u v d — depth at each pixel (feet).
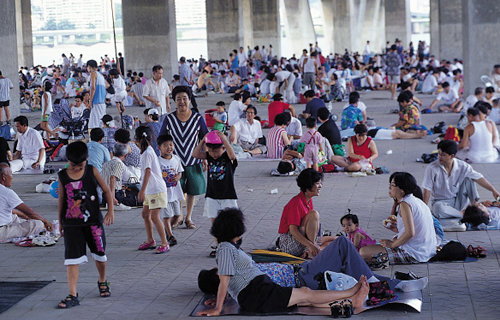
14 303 23.40
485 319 20.86
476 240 29.35
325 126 46.96
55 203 39.45
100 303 23.32
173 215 31.53
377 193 39.52
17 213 32.09
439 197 31.60
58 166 49.26
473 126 46.98
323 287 22.48
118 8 282.97
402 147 55.83
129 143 38.99
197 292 24.20
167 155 30.09
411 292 22.56
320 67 103.96
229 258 21.45
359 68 125.70
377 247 26.20
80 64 158.71
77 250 22.81
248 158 52.44
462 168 31.27
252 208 37.11
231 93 116.78
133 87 97.50
